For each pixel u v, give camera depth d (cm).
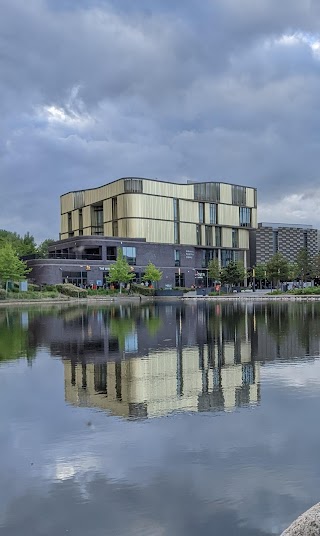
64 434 677
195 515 442
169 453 597
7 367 1217
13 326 2484
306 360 1284
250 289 10600
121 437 660
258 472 535
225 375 1088
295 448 608
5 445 635
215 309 4134
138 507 459
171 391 937
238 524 425
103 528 423
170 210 10638
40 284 8431
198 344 1645
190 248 10944
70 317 3244
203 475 529
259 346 1577
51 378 1073
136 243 10006
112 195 10562
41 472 546
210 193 11312
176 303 5866
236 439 645
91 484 512
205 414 771
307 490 490
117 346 1611
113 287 9019
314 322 2503
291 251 15250
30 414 781
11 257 6825
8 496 488
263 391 927
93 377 1080
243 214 11950
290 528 276
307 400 850
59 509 459
